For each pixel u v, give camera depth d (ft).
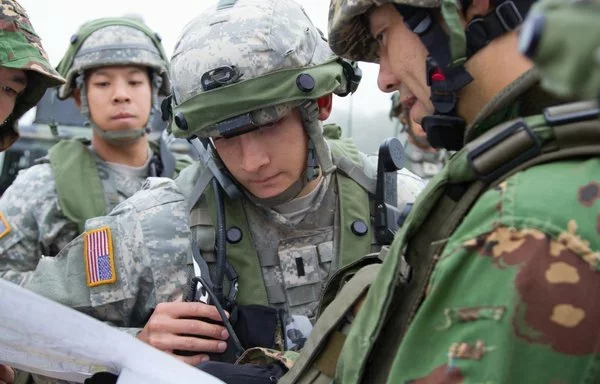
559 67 1.65
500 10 2.82
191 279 5.21
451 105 3.03
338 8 3.61
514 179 2.65
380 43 3.46
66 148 9.06
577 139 2.63
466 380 2.49
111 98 8.91
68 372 3.72
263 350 4.20
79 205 8.63
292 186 5.28
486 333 2.48
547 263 2.43
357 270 4.00
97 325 3.46
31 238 8.55
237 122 4.82
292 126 5.09
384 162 5.50
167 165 9.66
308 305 5.42
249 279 5.33
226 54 4.83
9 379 5.22
